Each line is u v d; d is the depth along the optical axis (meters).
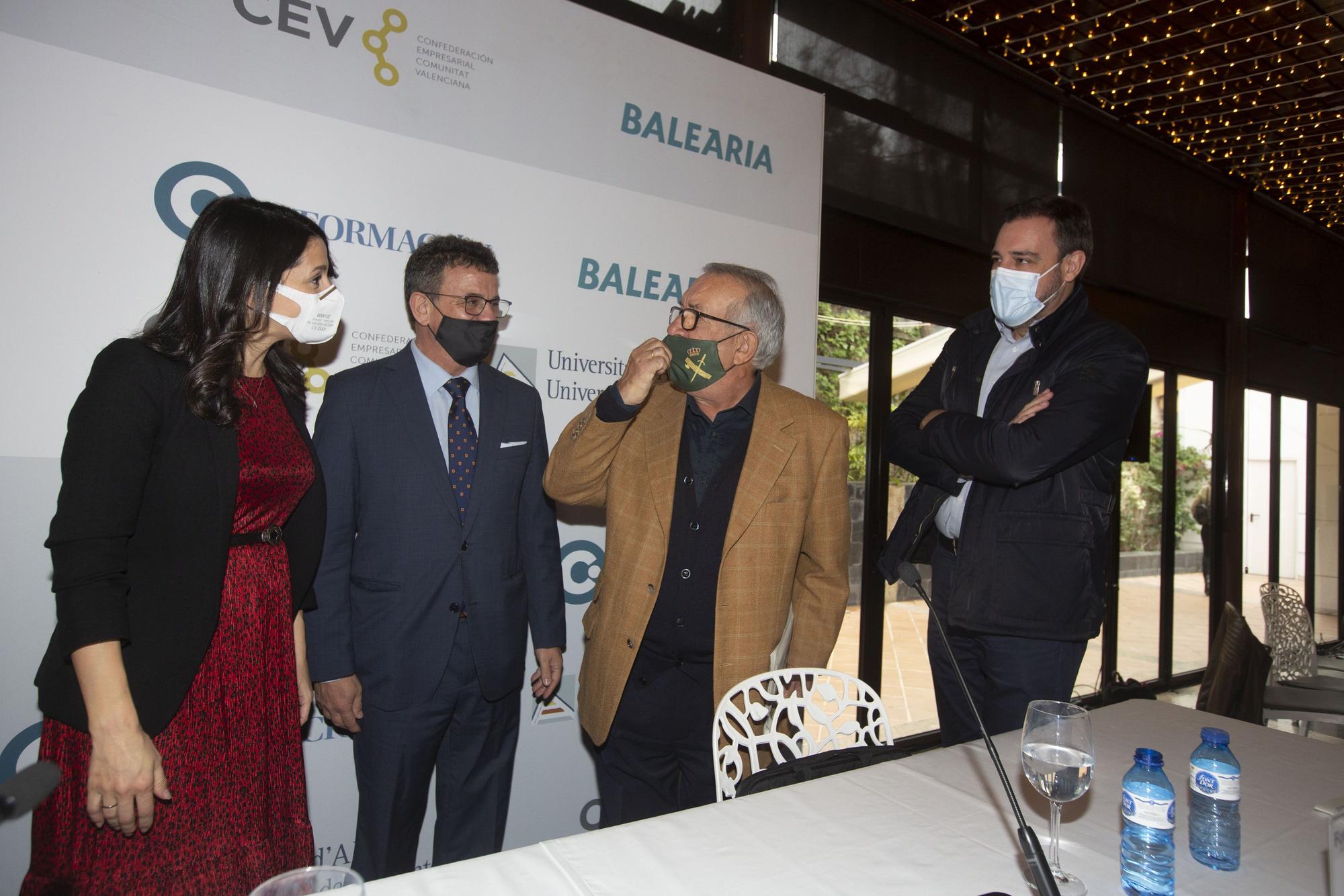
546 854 0.98
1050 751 0.96
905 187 3.59
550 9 2.38
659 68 2.60
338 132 2.04
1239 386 5.64
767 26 3.07
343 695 1.72
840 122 3.35
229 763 1.29
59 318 1.72
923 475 1.95
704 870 0.96
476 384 1.93
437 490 1.80
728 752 1.50
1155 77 4.12
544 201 2.37
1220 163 5.29
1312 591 6.82
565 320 2.41
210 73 1.88
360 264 2.08
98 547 1.14
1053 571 1.75
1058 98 4.25
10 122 1.67
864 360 3.65
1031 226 1.81
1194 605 5.65
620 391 1.68
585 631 1.92
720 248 2.73
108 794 1.11
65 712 1.17
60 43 1.72
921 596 1.13
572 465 1.80
